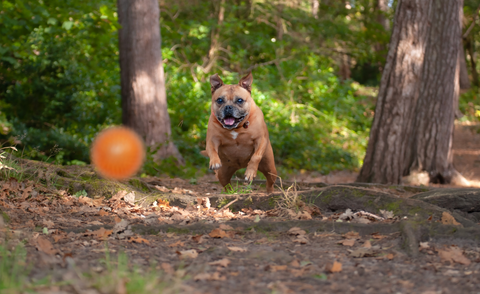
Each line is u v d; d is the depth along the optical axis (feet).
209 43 60.39
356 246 11.73
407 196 19.27
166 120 34.35
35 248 10.45
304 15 62.69
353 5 70.08
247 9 62.49
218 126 16.19
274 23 62.80
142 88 33.35
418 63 29.60
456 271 9.64
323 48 63.00
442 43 30.01
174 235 12.62
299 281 9.00
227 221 13.97
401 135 29.81
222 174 18.48
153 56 33.81
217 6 61.41
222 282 8.80
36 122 33.37
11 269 8.54
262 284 8.73
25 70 32.53
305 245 11.83
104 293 7.57
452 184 30.09
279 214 15.31
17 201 15.28
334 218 14.78
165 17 61.52
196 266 9.75
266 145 16.93
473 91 72.90
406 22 29.50
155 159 32.83
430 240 11.85
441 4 29.89
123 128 32.81
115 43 44.78
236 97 15.66
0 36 32.35
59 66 33.55
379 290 8.50
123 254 10.50
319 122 49.21
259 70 56.54
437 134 30.19
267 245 11.77
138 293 7.63
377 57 61.46
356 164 43.98
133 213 15.53
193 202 16.85
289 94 52.80
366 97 64.54
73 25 35.24
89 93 36.55
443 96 30.27
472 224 13.11
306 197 16.25
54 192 16.52
